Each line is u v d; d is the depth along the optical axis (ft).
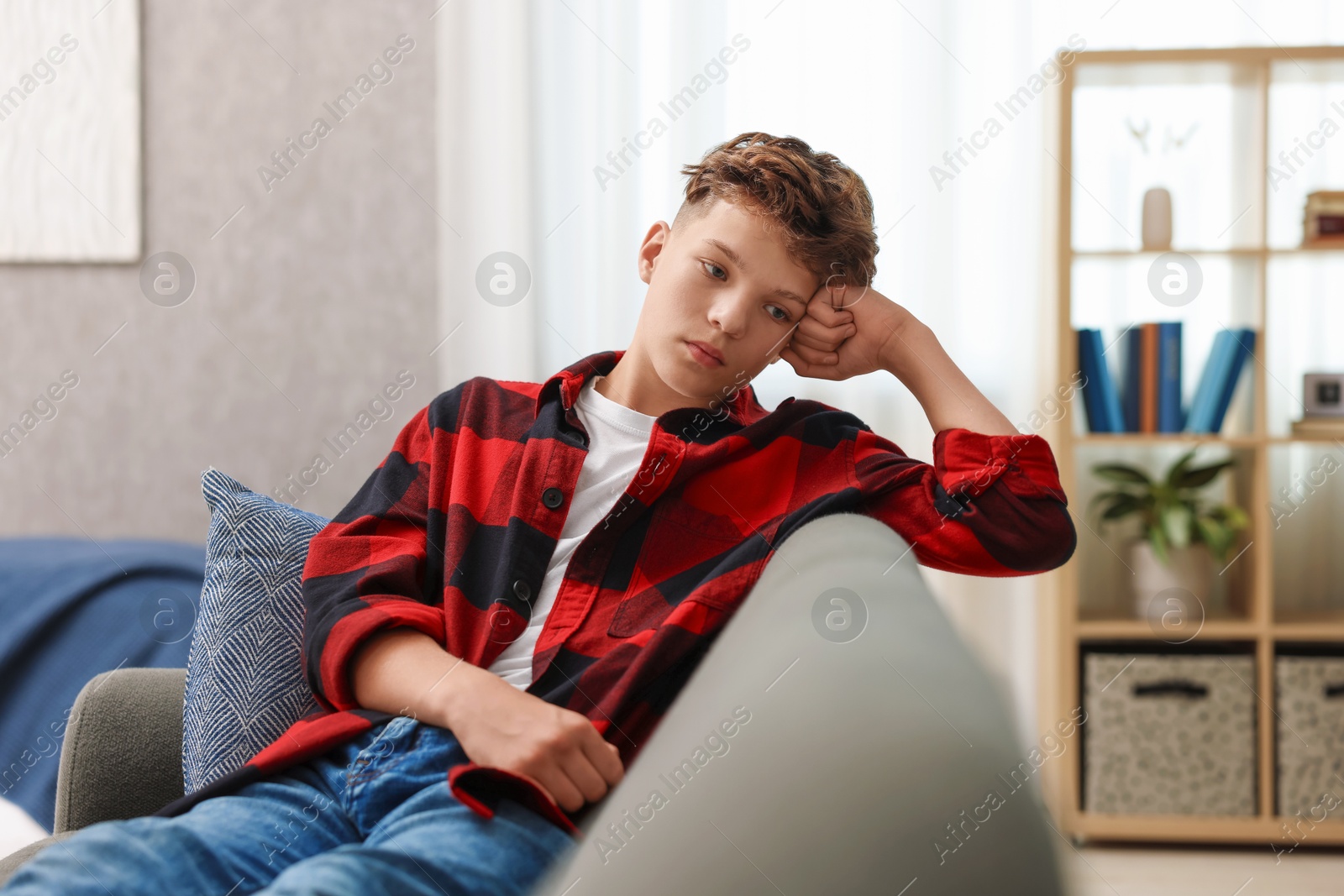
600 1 7.02
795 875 1.02
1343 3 6.73
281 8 7.22
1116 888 5.61
